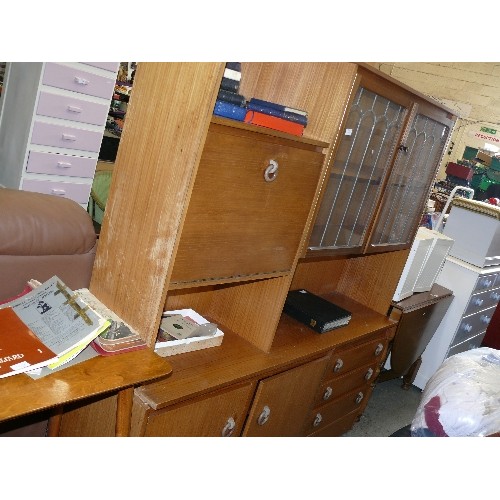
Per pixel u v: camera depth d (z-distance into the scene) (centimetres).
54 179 361
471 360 184
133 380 118
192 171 127
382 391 334
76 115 352
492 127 530
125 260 143
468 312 344
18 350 110
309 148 161
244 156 138
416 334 293
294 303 227
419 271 283
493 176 529
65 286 128
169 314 181
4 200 136
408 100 199
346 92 161
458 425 153
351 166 187
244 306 190
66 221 143
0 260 132
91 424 152
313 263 255
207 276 146
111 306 147
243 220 147
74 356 115
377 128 192
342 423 255
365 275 272
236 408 168
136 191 141
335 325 224
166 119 133
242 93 182
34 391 103
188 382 151
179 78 129
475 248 340
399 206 233
